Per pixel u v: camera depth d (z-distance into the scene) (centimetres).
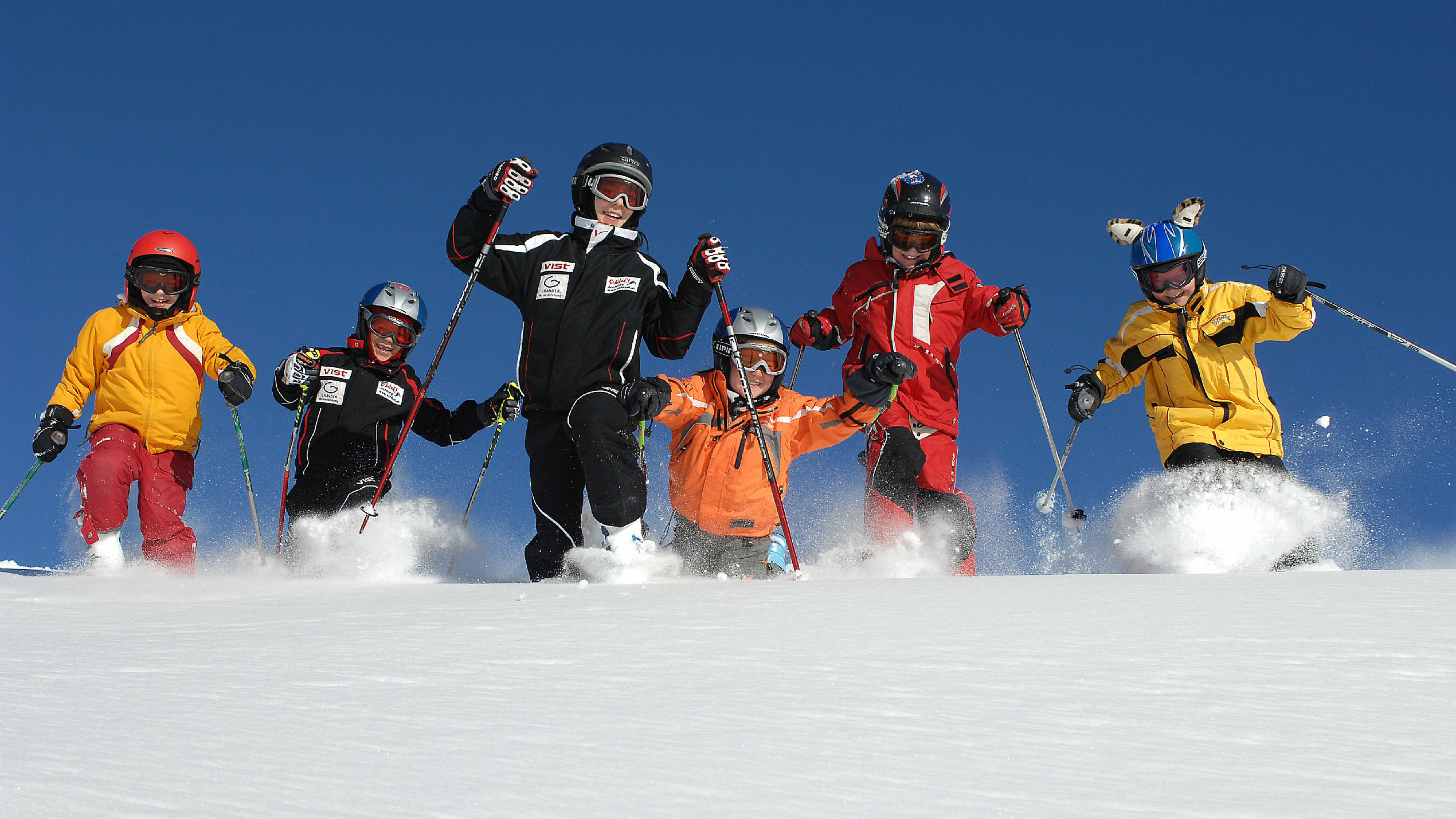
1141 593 317
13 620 314
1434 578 355
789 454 607
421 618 292
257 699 178
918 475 652
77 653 236
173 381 692
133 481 683
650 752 141
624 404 529
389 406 720
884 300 687
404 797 120
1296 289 614
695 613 290
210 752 141
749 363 589
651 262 594
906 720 160
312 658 222
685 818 114
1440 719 158
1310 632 232
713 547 591
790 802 120
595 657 218
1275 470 618
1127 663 201
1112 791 123
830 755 140
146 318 696
